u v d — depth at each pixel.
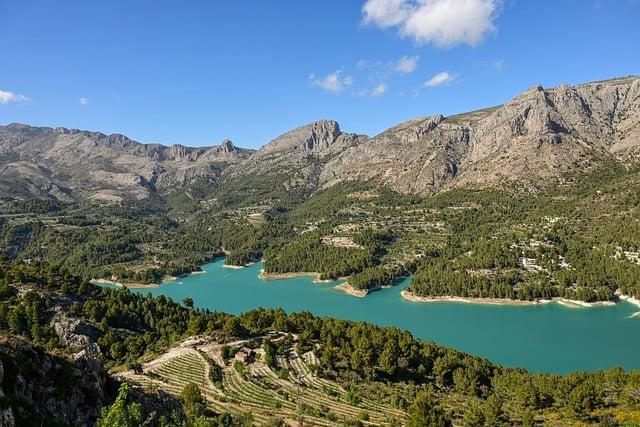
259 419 110.12
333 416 114.50
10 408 39.94
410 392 139.12
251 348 158.88
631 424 107.25
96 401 51.66
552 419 118.94
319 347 160.88
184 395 102.62
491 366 162.00
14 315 161.50
